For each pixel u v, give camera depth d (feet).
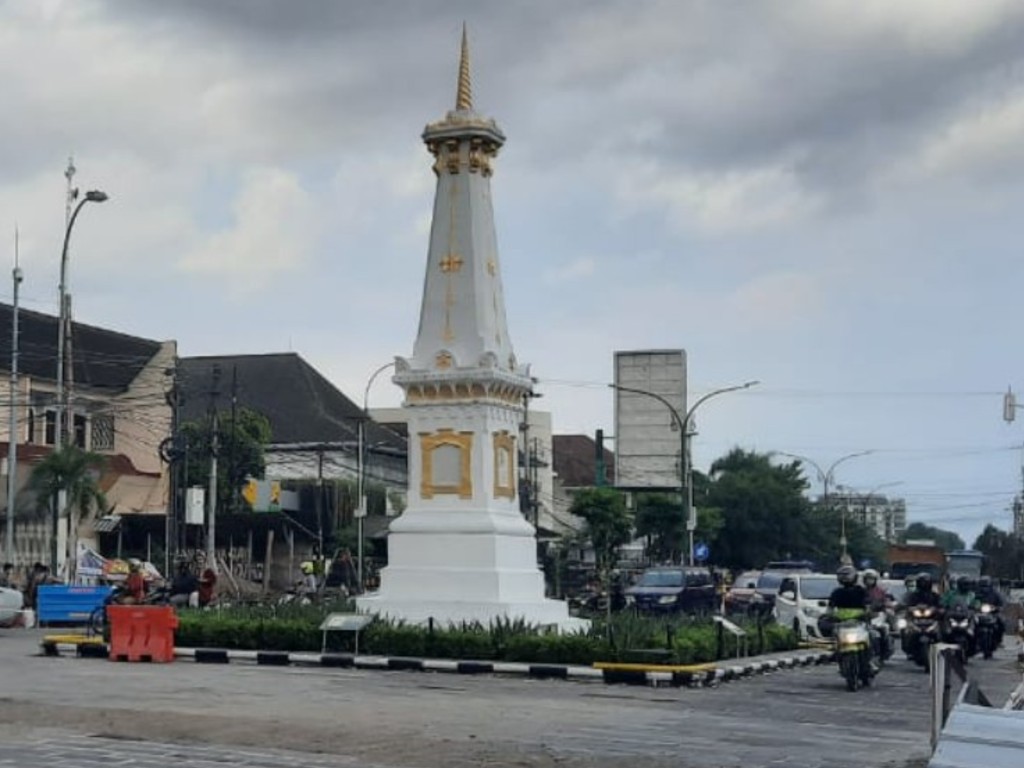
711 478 298.15
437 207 91.76
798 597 116.88
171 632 80.18
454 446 88.74
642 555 235.40
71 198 142.10
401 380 89.86
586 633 78.18
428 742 44.70
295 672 73.36
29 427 176.14
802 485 297.53
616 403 173.78
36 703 54.49
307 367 269.03
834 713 57.67
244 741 44.24
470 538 87.04
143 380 193.98
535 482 264.52
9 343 173.78
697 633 79.25
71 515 149.07
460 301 90.17
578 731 48.83
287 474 245.65
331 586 166.50
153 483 193.26
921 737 49.24
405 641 78.28
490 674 73.51
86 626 113.29
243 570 187.21
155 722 48.34
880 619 78.79
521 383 91.86
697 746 45.50
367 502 213.66
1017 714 19.35
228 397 256.52
